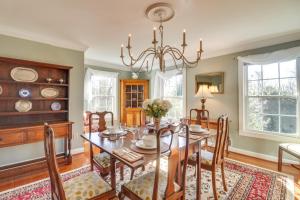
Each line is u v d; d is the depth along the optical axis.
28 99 2.74
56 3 1.85
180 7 1.92
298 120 2.79
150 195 1.33
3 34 2.60
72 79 3.35
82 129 3.51
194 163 2.04
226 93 3.64
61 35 2.82
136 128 2.44
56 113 3.18
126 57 4.38
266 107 3.19
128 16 2.14
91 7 1.93
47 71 3.07
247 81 3.41
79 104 3.46
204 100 3.68
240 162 2.94
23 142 2.49
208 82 3.92
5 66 2.64
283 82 2.98
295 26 2.48
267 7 1.95
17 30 2.61
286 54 2.79
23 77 2.78
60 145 3.28
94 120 4.60
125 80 5.30
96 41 3.13
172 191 1.32
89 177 1.54
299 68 2.76
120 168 2.38
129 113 5.24
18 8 1.95
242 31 2.64
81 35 2.82
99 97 5.07
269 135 3.06
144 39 3.00
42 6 1.91
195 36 2.84
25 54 2.80
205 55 3.92
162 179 1.52
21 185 2.22
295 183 2.24
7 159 2.70
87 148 3.75
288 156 2.88
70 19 2.24
